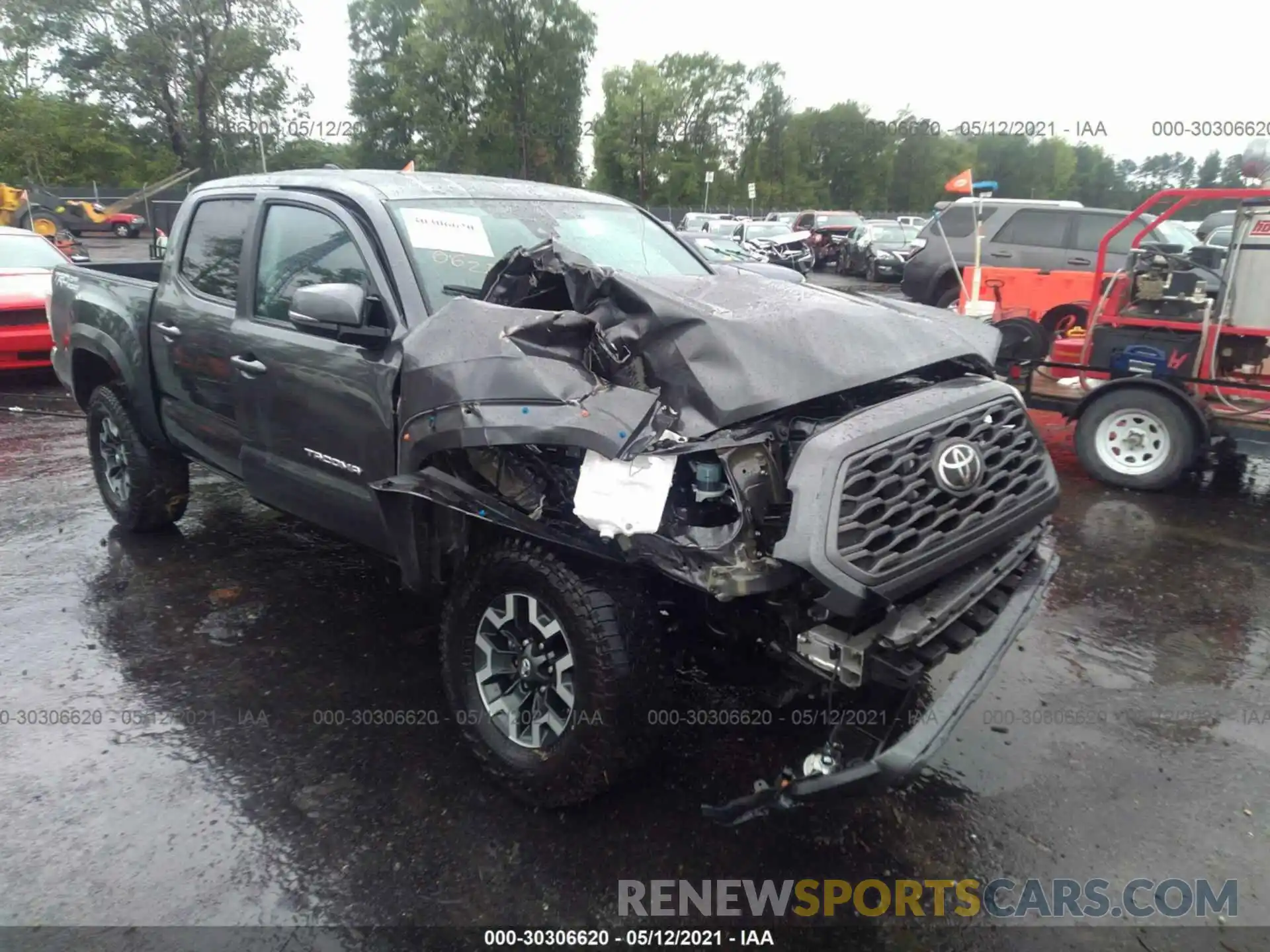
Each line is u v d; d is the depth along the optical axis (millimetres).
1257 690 3967
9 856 2963
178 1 39125
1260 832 3076
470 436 2959
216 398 4430
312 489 3928
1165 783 3332
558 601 2906
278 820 3139
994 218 14211
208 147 41438
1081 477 7051
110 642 4355
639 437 2680
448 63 43531
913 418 2807
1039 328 7133
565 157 45625
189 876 2887
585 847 3012
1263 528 5934
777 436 2822
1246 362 6582
